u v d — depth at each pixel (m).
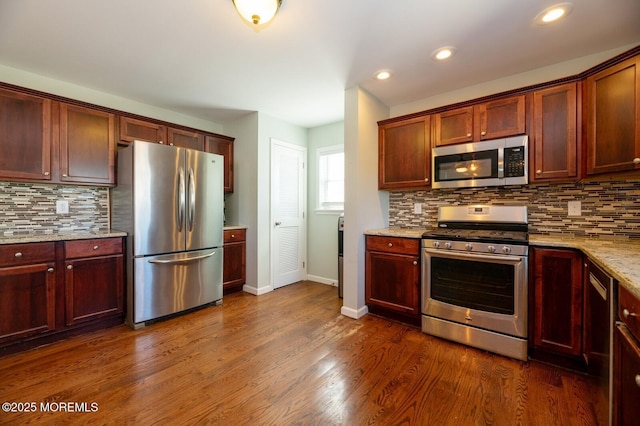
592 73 1.90
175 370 1.88
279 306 3.11
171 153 2.76
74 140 2.52
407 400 1.59
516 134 2.26
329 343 2.26
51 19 1.76
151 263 2.63
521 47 2.08
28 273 2.12
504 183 2.29
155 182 2.66
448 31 1.89
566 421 1.43
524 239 2.03
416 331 2.48
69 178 2.48
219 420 1.44
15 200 2.43
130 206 2.57
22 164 2.25
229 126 3.89
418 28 1.86
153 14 1.73
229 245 3.46
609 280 1.28
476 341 2.17
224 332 2.46
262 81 2.66
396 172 2.92
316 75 2.53
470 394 1.64
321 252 4.11
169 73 2.50
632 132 1.64
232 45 2.07
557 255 1.89
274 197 3.75
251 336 2.38
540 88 2.17
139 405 1.55
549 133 2.13
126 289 2.64
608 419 1.26
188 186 2.88
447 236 2.30
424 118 2.73
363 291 2.86
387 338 2.35
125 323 2.65
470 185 2.45
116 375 1.82
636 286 0.93
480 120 2.43
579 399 1.59
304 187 4.21
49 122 2.38
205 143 3.51
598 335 1.47
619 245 1.78
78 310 2.35
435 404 1.56
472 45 2.05
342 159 3.95
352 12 1.71
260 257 3.57
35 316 2.14
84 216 2.78
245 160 3.68
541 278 1.95
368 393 1.65
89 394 1.63
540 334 1.95
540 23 1.80
